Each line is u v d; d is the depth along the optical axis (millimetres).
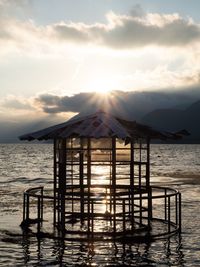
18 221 24109
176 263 15992
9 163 109750
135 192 18766
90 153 18312
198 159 133000
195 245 18406
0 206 31469
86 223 21625
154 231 20078
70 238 18656
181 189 47438
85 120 18406
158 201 34938
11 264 15727
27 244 18297
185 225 23266
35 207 30734
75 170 60844
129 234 19453
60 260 16188
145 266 15586
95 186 18547
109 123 17875
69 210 28391
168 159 131625
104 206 30641
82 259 16297
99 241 18453
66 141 18672
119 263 15867
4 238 19359
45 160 127500
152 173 75312
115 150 18156
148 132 19469
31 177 66312
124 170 74438
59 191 18891
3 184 54094
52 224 21781
